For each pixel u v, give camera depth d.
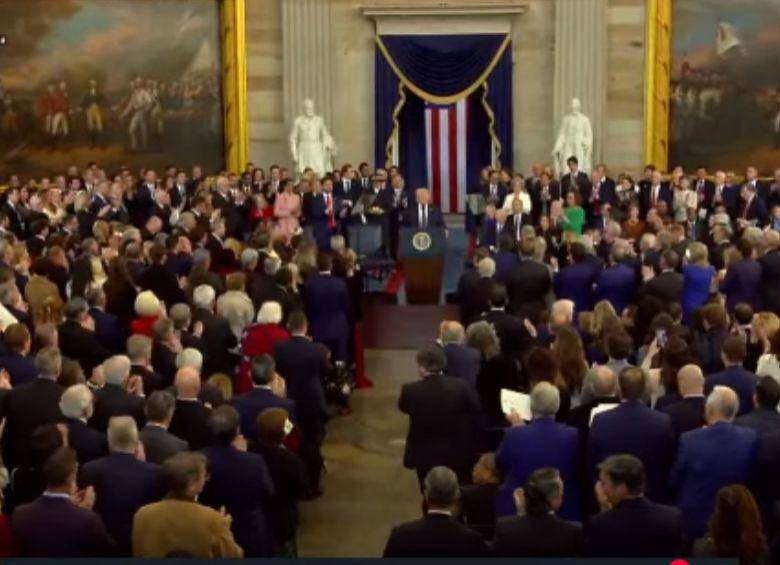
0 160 23.28
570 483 7.46
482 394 9.17
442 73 23.33
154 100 23.59
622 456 6.27
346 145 23.95
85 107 23.41
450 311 16.81
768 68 22.72
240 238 19.75
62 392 8.20
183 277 13.75
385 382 15.16
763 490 7.20
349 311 13.73
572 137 22.50
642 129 23.44
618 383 7.93
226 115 23.84
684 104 23.09
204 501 7.31
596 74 23.11
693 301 12.92
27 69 23.22
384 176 20.62
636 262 14.00
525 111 23.70
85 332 10.22
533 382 8.55
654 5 22.89
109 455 7.17
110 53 23.39
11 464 8.23
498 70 23.28
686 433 7.29
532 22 23.44
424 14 23.27
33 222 16.64
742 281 13.30
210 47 23.67
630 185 20.66
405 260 17.12
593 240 16.95
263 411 8.22
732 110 22.94
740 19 22.69
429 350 8.78
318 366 10.66
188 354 8.79
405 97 23.62
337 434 13.08
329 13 23.59
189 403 8.09
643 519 6.16
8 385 8.70
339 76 23.86
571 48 23.11
